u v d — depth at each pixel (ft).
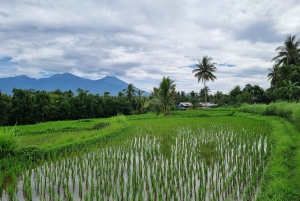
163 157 32.71
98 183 22.88
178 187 22.59
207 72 176.96
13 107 126.62
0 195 21.62
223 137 45.50
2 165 28.02
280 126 52.19
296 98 114.62
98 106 190.19
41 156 32.73
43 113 140.05
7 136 31.30
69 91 199.00
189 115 103.19
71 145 38.37
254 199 19.88
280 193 18.37
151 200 19.03
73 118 172.35
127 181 23.67
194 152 35.04
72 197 20.62
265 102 174.29
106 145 40.27
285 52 138.72
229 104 201.26
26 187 22.00
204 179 24.75
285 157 27.55
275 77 161.48
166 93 112.37
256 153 31.22
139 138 46.44
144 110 206.80
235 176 23.65
